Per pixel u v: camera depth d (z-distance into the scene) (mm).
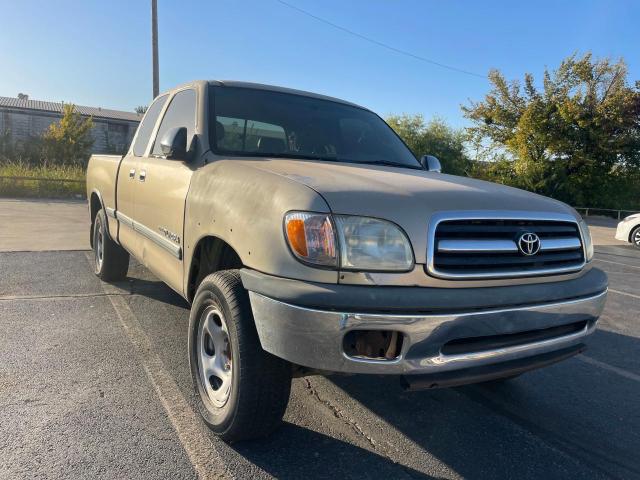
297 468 2746
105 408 3236
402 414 3443
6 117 43062
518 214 2727
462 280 2508
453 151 40656
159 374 3770
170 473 2627
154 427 3047
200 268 3369
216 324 3053
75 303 5391
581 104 31406
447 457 2967
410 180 2928
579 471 2893
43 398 3318
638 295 7750
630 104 30594
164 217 3854
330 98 4664
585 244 3078
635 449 3166
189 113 4062
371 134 4441
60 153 38719
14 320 4773
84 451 2768
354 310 2320
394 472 2781
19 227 11070
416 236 2451
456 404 3648
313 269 2383
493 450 3068
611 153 31906
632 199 33781
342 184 2635
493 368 2631
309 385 3793
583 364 4613
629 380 4273
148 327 4758
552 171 32688
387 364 2381
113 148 46438
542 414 3580
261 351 2635
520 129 32688
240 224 2734
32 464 2625
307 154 3838
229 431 2805
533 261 2727
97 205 6453
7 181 20422
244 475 2656
